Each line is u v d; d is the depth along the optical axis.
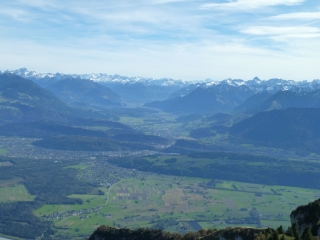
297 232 140.62
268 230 154.75
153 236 184.12
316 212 153.62
